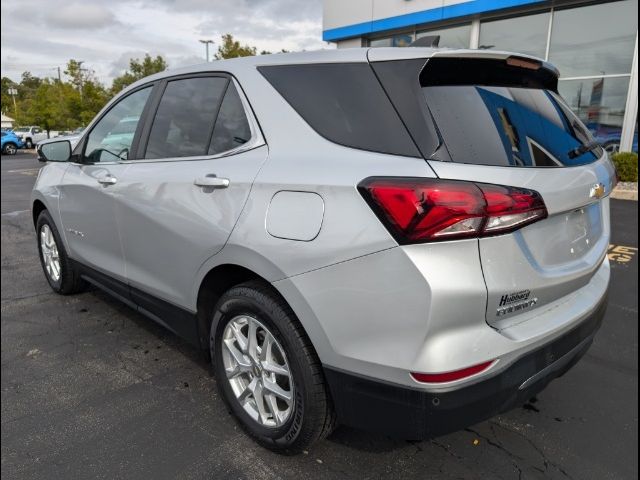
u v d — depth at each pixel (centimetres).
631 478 217
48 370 305
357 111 197
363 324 178
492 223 165
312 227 189
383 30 1483
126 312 394
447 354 167
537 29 1241
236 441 239
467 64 198
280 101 223
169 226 259
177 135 275
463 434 246
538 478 216
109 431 246
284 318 204
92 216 334
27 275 493
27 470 220
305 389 202
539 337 185
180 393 280
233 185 224
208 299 255
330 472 219
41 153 368
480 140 181
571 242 209
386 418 183
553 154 202
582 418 259
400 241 167
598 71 1168
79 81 3828
